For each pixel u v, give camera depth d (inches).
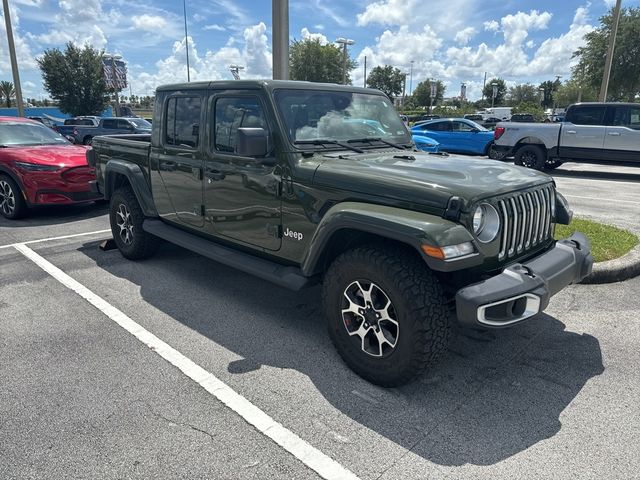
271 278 144.3
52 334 151.5
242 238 160.6
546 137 529.3
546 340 147.7
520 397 118.8
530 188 129.6
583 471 94.2
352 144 156.3
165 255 234.2
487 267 118.9
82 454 98.5
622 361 135.6
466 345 144.8
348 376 128.0
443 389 122.2
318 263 132.4
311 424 108.3
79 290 188.7
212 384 123.9
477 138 668.1
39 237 269.4
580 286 189.6
